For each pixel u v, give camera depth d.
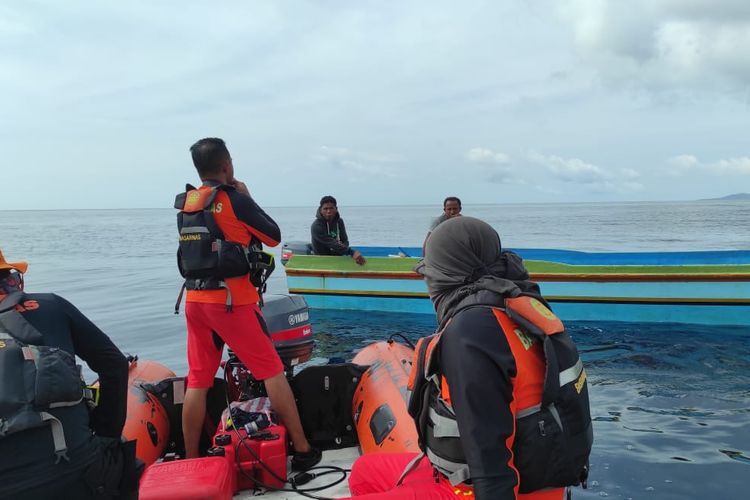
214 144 3.16
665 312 8.64
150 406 3.57
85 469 1.72
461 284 1.72
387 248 12.89
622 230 46.00
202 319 3.09
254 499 2.85
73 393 1.65
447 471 1.68
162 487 2.42
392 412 3.21
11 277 1.82
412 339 8.05
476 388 1.50
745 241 30.44
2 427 1.52
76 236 47.84
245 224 3.02
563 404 1.57
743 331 8.16
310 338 3.86
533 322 1.60
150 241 39.22
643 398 5.47
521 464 1.56
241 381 3.69
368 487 2.18
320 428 3.73
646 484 3.81
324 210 10.41
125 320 10.41
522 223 64.69
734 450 4.29
